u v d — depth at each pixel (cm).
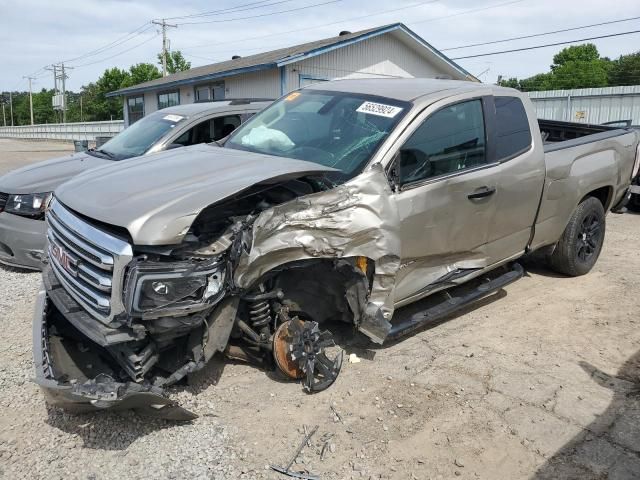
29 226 585
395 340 453
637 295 555
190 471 299
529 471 308
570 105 2195
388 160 384
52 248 356
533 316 507
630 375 407
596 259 620
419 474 304
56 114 9100
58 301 328
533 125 509
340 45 1897
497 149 466
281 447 321
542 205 520
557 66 7519
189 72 2850
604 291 567
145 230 285
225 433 330
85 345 353
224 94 2202
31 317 488
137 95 3070
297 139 430
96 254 296
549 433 339
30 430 333
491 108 468
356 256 356
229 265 311
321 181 361
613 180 602
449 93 443
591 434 339
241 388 375
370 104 433
